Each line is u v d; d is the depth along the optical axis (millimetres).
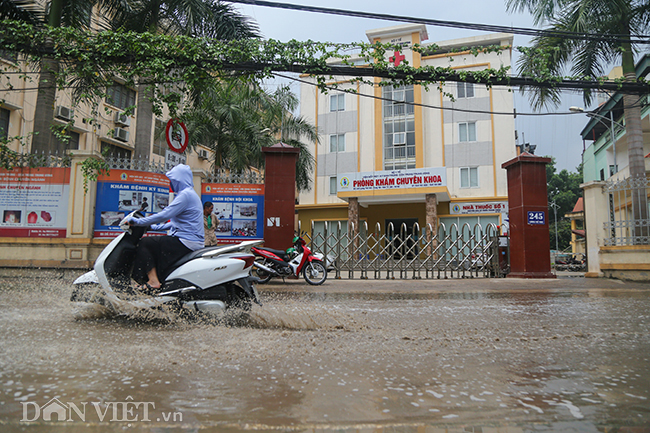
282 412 1811
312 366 2584
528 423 1732
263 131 18344
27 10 10578
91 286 3965
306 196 27641
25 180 10047
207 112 16516
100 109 16359
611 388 2213
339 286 9055
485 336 3596
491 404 1955
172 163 8469
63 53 8938
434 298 6691
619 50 11945
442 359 2809
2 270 9703
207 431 1600
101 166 9508
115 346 2953
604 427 1702
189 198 4312
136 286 4035
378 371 2496
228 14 11734
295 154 10828
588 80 10328
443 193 22016
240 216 10914
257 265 9266
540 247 11117
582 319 4543
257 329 3793
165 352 2828
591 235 11648
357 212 23047
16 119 13156
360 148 27016
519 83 10125
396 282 10250
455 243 11875
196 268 4102
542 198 11258
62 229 9953
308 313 4727
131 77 9109
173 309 4066
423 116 26203
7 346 2867
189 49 9188
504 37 24609
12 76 12977
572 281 10367
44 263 9852
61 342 3021
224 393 2049
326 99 27938
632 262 10633
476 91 25484
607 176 28594
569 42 12492
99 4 11672
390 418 1763
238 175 11195
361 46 9594
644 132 23328
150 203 10406
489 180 24750
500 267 12414
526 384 2273
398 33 26375
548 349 3127
